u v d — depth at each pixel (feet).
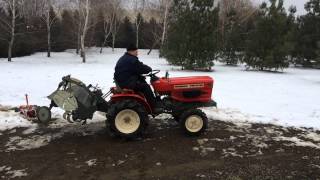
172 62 79.00
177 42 78.02
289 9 85.81
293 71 84.99
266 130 27.63
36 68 74.33
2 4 130.11
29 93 40.29
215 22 77.05
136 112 24.20
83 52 101.30
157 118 29.66
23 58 110.83
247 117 31.42
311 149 23.79
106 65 87.56
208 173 19.79
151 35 169.17
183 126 25.14
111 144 23.73
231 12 116.37
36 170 19.90
